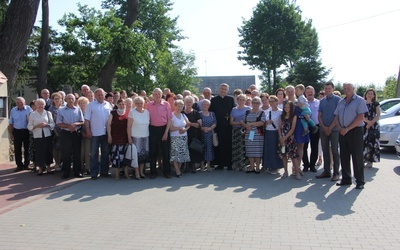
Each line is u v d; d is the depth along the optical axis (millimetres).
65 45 25625
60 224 5445
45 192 7406
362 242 4555
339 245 4477
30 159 9695
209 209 6051
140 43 21750
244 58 50094
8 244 4723
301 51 39812
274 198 6672
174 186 7770
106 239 4824
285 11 46781
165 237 4852
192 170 9203
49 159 9305
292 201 6453
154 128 8609
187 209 6070
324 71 37312
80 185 8008
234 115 9227
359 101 7199
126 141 8492
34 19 12133
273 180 8180
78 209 6199
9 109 11984
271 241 4645
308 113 8156
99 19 26266
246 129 8938
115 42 21156
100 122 8617
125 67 22172
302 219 5465
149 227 5242
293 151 8227
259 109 8875
